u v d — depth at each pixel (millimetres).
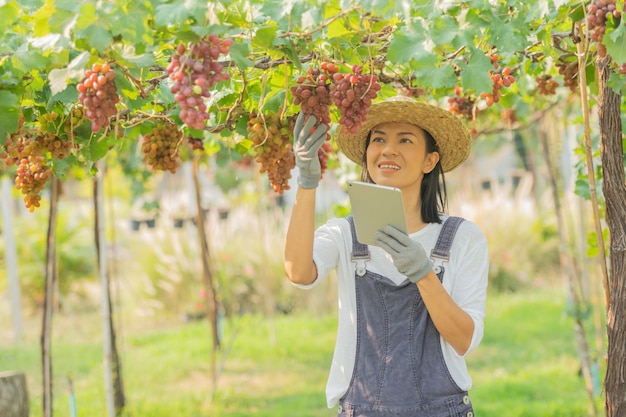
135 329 9688
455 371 2434
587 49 2547
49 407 4559
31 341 8891
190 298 10320
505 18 2346
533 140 9016
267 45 2287
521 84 4004
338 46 2471
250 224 10914
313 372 6867
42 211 11570
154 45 2217
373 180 2689
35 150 2559
